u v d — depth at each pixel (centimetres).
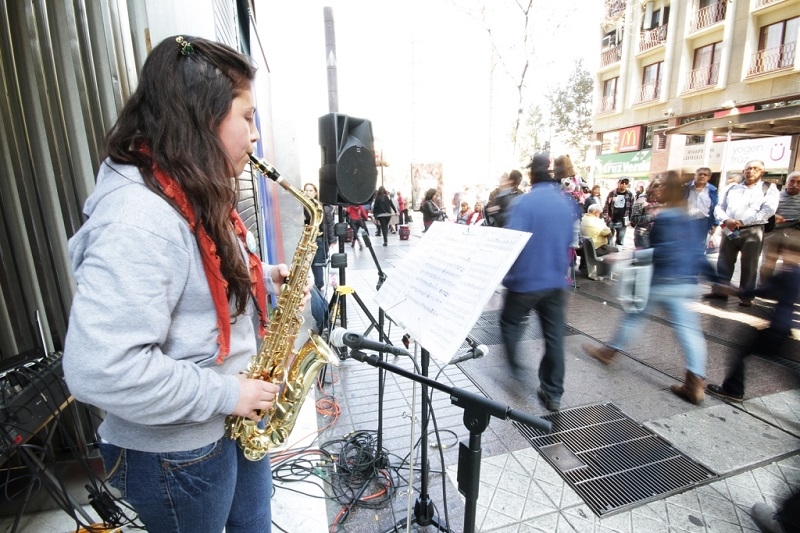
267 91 445
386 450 243
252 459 115
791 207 490
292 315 140
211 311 92
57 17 169
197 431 93
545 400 293
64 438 198
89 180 183
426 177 1739
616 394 314
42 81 172
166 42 88
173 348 87
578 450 247
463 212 952
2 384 141
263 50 437
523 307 288
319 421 277
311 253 148
